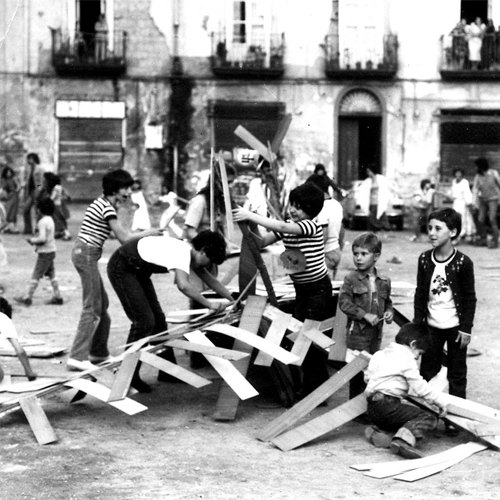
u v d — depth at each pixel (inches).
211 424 382.0
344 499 297.7
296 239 407.5
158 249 418.9
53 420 384.2
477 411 361.4
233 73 1453.0
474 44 1454.2
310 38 1460.4
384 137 1471.5
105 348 483.5
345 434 368.8
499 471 326.3
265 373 447.5
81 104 1453.0
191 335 403.5
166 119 1462.8
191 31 1455.5
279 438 354.3
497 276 812.6
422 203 1197.7
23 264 889.5
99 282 475.2
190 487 307.6
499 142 1475.1
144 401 415.8
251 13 1457.9
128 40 1450.5
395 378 354.9
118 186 469.7
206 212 498.3
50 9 1438.2
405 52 1462.8
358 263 396.2
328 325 417.1
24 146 1450.5
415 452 338.0
